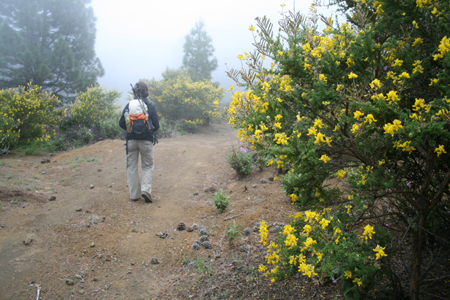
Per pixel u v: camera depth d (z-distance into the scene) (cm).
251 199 434
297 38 199
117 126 1064
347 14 230
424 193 169
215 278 261
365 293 180
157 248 327
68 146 944
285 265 187
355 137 162
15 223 359
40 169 642
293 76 195
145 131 455
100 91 1211
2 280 258
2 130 745
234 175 600
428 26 179
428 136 146
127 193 509
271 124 172
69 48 1891
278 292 222
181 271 284
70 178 591
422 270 198
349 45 188
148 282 270
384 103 145
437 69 178
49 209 412
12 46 1747
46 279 263
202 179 618
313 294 209
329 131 186
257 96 183
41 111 864
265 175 539
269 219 349
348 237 164
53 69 1817
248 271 259
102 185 557
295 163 163
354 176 186
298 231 182
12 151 757
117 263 296
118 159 744
